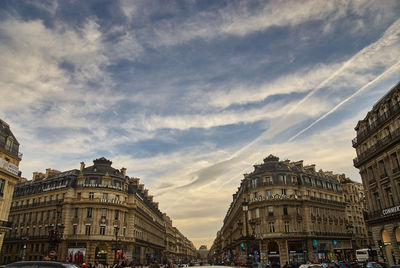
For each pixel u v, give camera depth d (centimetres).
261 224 6066
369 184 4284
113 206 6181
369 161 4269
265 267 4141
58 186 6397
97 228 5875
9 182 4412
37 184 6888
